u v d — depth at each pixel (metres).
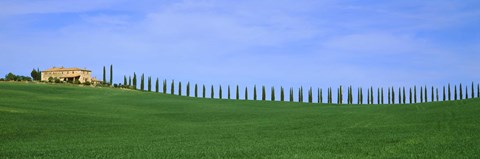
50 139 36.88
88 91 102.56
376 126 44.38
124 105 80.44
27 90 94.25
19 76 114.00
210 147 29.38
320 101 129.38
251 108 83.25
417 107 71.44
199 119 60.19
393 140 31.72
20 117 50.41
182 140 35.25
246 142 32.72
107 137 38.53
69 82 117.50
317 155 24.50
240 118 61.16
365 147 27.95
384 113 63.22
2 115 50.50
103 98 92.06
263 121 55.75
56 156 25.27
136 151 27.41
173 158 24.03
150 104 84.19
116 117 57.91
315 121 53.19
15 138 37.31
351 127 44.25
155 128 46.75
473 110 58.00
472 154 24.05
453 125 42.34
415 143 29.64
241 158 23.73
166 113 67.69
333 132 39.69
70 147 30.48
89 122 50.62
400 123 47.16
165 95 107.81
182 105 84.75
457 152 24.88
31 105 69.06
